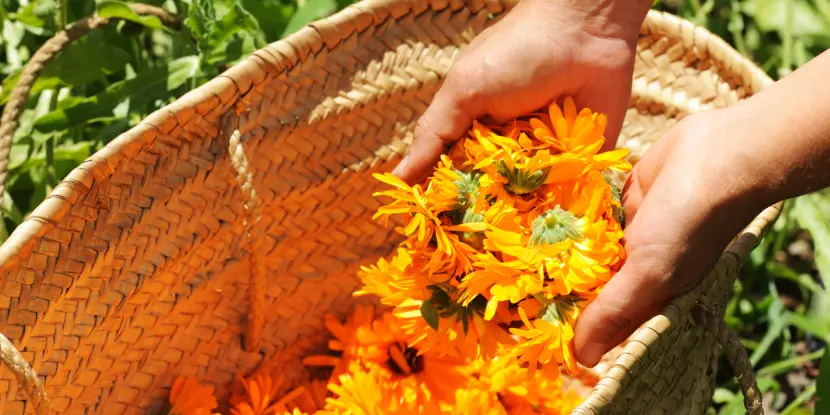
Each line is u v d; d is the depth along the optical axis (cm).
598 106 110
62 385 106
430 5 117
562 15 107
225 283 115
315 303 121
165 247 109
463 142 108
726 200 99
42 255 101
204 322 114
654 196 100
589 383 121
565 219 101
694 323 103
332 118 114
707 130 101
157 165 107
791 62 148
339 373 118
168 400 114
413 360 117
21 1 129
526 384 115
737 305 134
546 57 107
